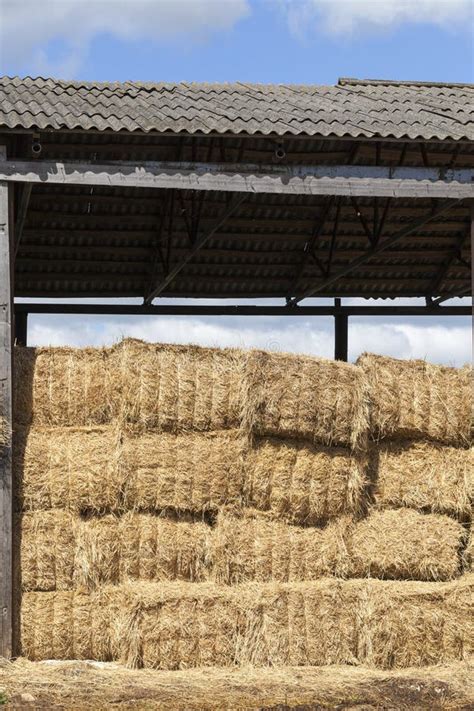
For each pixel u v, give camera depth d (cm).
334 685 999
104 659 1060
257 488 1095
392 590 1095
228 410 1093
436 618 1094
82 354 1088
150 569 1077
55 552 1058
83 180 1104
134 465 1073
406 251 1795
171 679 1001
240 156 1323
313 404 1105
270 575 1092
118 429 1074
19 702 918
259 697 955
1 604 1039
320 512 1109
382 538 1122
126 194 1548
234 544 1084
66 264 1708
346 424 1116
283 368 1104
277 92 1387
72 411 1079
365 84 1526
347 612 1084
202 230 1652
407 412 1141
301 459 1107
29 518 1058
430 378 1152
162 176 1123
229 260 1756
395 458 1145
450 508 1148
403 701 959
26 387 1073
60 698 934
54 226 1602
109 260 1712
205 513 1100
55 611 1053
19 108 1131
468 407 1156
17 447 1064
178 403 1084
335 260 1794
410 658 1088
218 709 923
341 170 1166
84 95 1248
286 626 1068
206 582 1084
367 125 1188
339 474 1116
